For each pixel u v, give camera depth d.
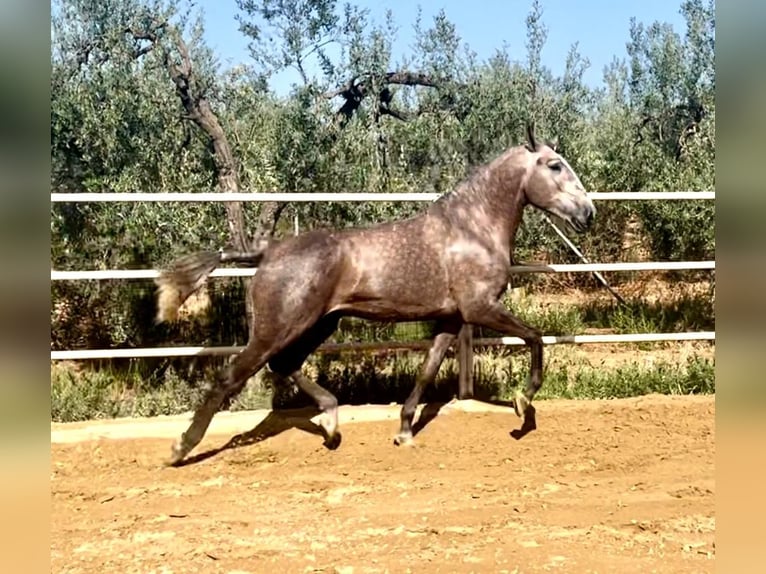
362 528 4.60
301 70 10.86
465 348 6.71
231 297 7.64
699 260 10.47
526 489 5.23
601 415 6.57
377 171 10.16
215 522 4.71
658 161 11.32
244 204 9.30
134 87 10.20
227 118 10.71
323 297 5.56
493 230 5.87
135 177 9.38
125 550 4.32
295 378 5.98
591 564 4.05
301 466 5.75
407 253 5.70
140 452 5.94
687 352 8.59
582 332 8.97
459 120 11.88
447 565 4.06
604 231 10.77
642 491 5.16
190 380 7.35
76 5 10.19
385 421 6.41
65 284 7.45
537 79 12.17
